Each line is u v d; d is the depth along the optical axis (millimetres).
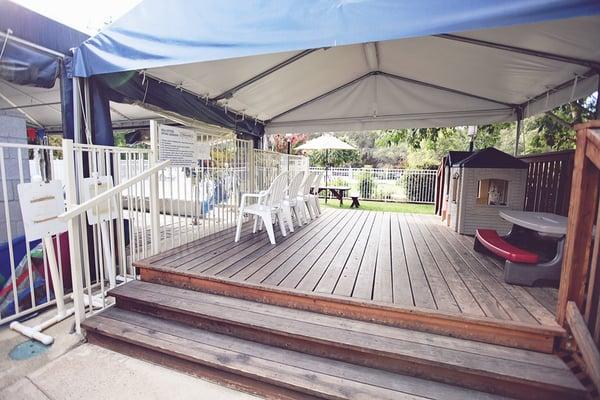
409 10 1811
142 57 2502
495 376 1560
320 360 1855
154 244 3082
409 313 1933
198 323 2178
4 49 2439
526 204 4301
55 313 2531
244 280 2377
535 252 2906
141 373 1935
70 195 2318
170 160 3107
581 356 1586
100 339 2191
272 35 2117
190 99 3955
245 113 5230
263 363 1825
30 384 1809
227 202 4344
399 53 3518
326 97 5086
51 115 5957
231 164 4414
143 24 2467
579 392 1438
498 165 3811
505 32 2631
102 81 2961
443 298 2080
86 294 2816
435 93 4656
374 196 10602
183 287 2568
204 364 1862
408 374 1730
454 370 1633
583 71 3094
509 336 1770
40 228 2270
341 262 2854
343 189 8852
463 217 4020
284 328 1943
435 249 3326
